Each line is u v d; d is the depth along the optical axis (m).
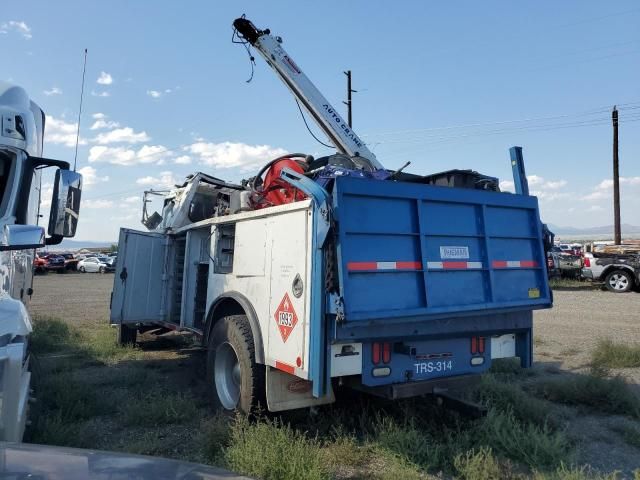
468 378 4.67
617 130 26.78
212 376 5.41
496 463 3.90
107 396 5.88
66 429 4.51
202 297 6.75
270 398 4.42
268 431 4.08
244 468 3.62
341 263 3.84
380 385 4.27
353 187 3.98
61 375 6.39
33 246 3.32
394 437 4.25
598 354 7.82
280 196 5.72
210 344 5.47
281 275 4.49
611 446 4.57
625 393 5.54
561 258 22.78
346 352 4.11
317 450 3.91
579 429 4.99
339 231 3.88
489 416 4.51
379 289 4.03
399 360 4.38
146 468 1.67
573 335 10.02
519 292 4.93
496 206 4.86
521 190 5.30
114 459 1.73
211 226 6.21
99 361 7.79
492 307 4.62
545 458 4.07
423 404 5.21
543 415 5.09
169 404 5.17
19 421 3.01
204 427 4.68
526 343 5.16
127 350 8.59
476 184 5.46
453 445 4.23
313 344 3.96
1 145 3.95
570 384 5.92
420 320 4.22
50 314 13.90
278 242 4.60
